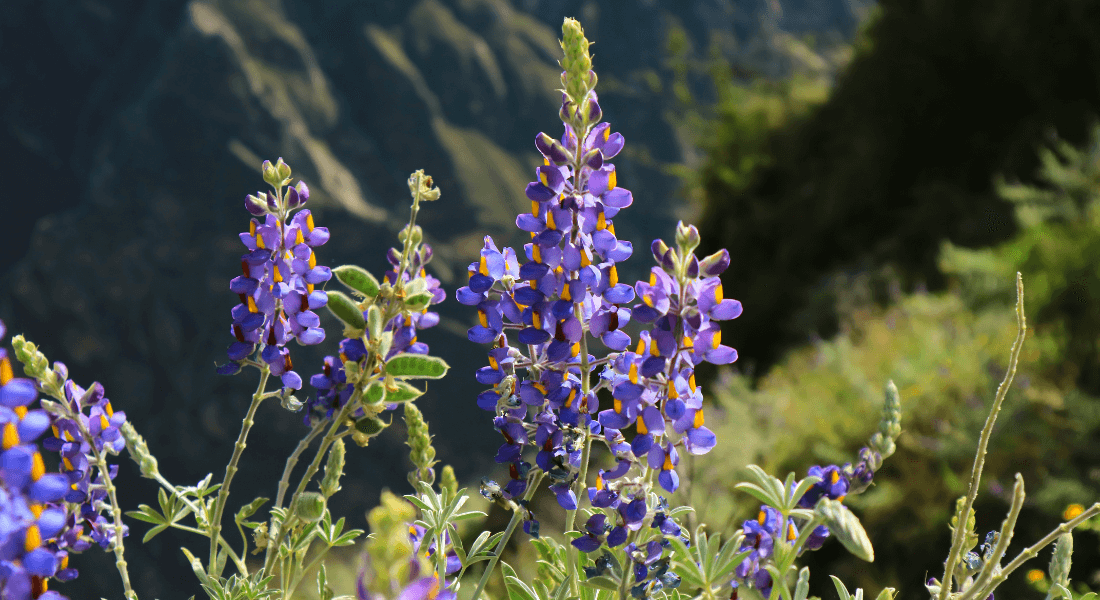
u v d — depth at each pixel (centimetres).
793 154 1455
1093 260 607
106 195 6419
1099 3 1000
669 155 7212
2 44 6862
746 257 1424
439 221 6869
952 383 554
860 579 465
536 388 129
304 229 137
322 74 7069
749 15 7506
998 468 480
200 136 6506
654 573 112
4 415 73
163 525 137
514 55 7625
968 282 734
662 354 112
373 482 4616
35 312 6197
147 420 5975
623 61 7644
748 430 587
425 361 126
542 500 361
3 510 70
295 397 137
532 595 128
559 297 127
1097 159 752
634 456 118
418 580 63
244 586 129
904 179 1205
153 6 6906
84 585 807
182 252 6356
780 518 117
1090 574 397
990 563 106
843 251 1245
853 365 654
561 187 127
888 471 520
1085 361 541
